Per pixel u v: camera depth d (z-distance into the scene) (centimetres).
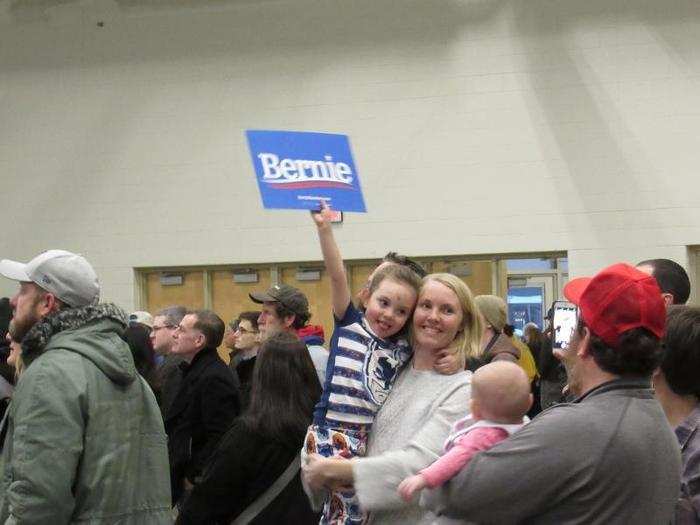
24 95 1146
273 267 1072
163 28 1101
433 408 270
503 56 1001
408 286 281
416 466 257
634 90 966
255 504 373
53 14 1135
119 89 1114
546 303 996
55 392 296
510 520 207
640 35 966
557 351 301
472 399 235
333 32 1049
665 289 338
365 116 1037
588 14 980
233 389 527
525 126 991
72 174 1124
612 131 968
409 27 1029
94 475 300
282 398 376
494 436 227
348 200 331
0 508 300
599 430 203
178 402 531
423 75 1023
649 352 210
